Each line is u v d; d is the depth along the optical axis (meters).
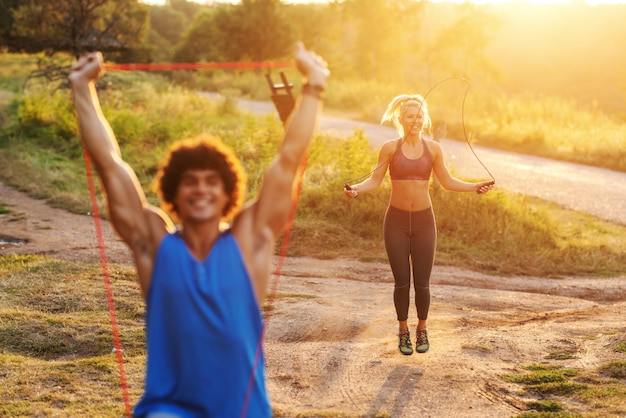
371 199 11.99
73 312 6.98
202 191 2.41
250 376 2.39
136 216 2.49
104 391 4.90
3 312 6.62
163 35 94.50
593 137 22.92
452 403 4.77
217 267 2.38
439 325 6.90
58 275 8.27
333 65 53.72
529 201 15.06
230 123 23.39
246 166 15.49
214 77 45.50
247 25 58.69
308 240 10.88
